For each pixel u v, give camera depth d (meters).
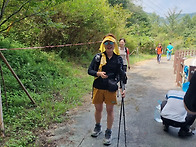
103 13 10.91
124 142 3.60
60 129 4.00
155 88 7.39
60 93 5.88
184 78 7.18
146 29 33.94
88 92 6.43
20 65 6.61
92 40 11.39
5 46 7.08
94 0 9.54
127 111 5.05
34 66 6.81
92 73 3.33
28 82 5.81
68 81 6.91
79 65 9.52
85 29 9.83
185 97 1.75
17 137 3.58
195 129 4.15
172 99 3.97
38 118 4.26
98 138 3.71
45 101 5.12
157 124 4.34
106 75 3.25
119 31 14.86
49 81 6.30
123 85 3.41
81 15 8.75
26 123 4.05
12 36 8.00
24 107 4.73
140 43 24.83
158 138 3.76
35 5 4.87
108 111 3.48
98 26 10.51
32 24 6.43
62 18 8.56
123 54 6.02
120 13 14.98
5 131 3.70
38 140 3.57
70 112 4.84
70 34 9.55
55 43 9.22
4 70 5.84
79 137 3.73
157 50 16.27
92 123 4.31
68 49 9.98
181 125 3.71
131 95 6.43
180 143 3.61
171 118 3.73
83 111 4.94
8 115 4.21
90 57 11.02
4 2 4.45
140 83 8.17
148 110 5.14
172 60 19.56
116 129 4.07
